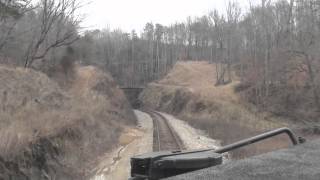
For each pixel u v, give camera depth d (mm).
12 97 23750
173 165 2822
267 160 2689
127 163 21766
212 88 82750
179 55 146750
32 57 43750
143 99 122312
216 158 3020
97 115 35188
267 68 70625
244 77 82062
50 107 27328
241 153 21406
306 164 2574
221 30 103375
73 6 46531
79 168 19359
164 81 113750
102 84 58594
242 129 41969
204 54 139125
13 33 45281
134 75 146250
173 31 153500
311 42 62844
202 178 2279
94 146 24922
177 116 78312
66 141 20859
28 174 14844
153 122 53656
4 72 28469
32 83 30344
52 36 49031
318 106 58938
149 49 152250
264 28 76812
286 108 62344
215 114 66500
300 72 67875
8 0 38906
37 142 17141
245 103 69750
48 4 44281
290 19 71875
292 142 4000
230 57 97375
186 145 28766
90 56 74875
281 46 71188
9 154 14430
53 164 17375
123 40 160125
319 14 64062
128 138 33250
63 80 52469
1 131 15898
